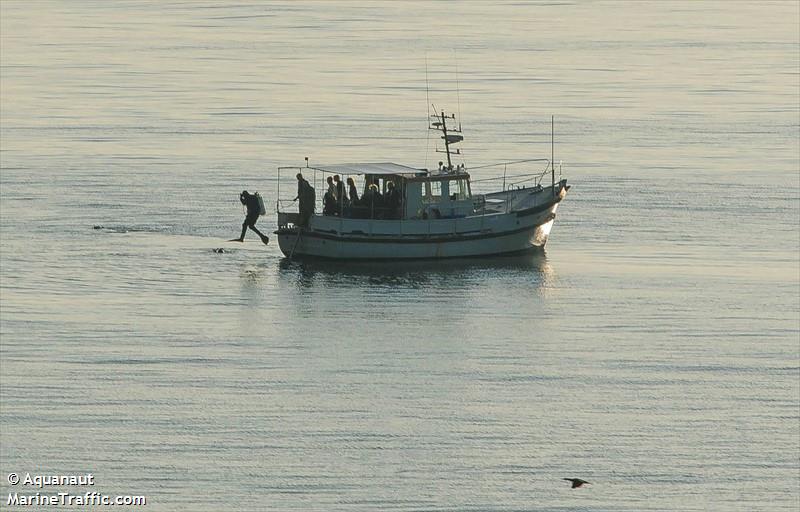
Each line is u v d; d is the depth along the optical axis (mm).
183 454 175250
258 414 187000
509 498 166375
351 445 178375
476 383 199375
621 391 196750
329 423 184625
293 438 179750
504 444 179125
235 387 196875
